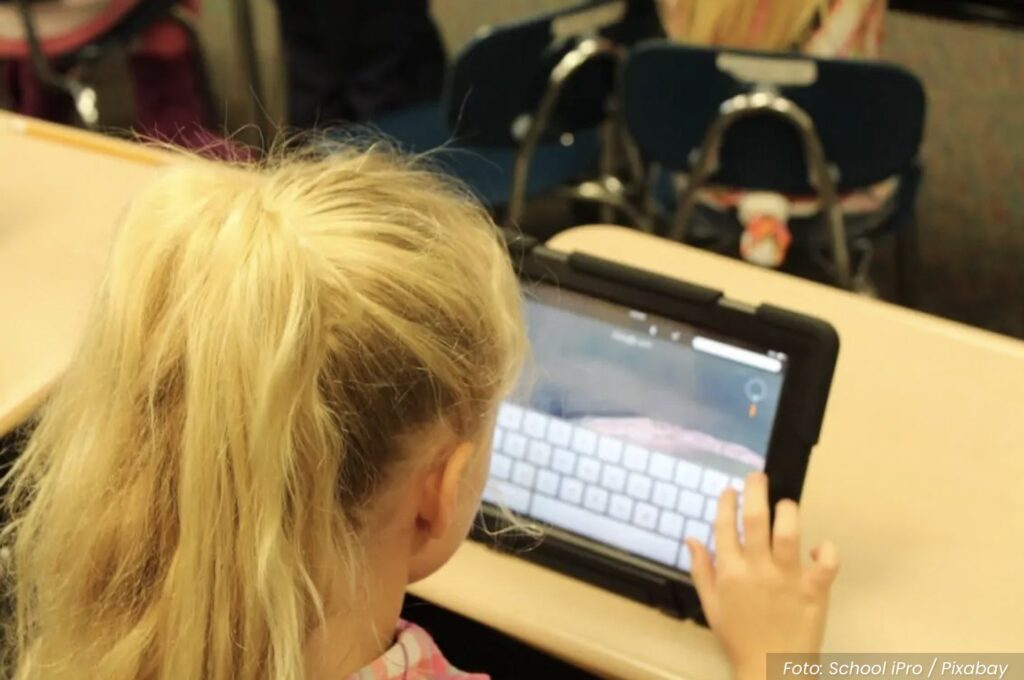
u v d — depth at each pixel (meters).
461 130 1.84
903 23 2.85
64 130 1.40
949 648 0.80
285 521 0.50
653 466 0.82
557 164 2.02
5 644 0.73
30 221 1.23
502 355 0.59
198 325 0.50
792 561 0.76
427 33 2.28
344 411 0.51
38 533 0.57
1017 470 0.93
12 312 1.08
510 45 1.74
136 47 2.35
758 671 0.75
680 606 0.82
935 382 1.02
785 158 1.69
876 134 1.63
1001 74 2.75
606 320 0.82
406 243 0.54
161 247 0.52
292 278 0.50
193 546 0.51
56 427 0.57
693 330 0.79
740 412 0.79
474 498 0.62
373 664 0.60
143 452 0.52
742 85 1.61
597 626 0.82
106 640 0.54
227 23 3.02
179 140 2.08
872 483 0.92
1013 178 2.55
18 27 2.15
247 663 0.52
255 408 0.49
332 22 2.16
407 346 0.52
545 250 0.82
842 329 1.08
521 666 1.24
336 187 0.55
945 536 0.88
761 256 1.73
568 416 0.84
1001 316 2.29
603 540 0.84
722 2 1.74
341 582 0.54
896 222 1.85
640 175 2.26
